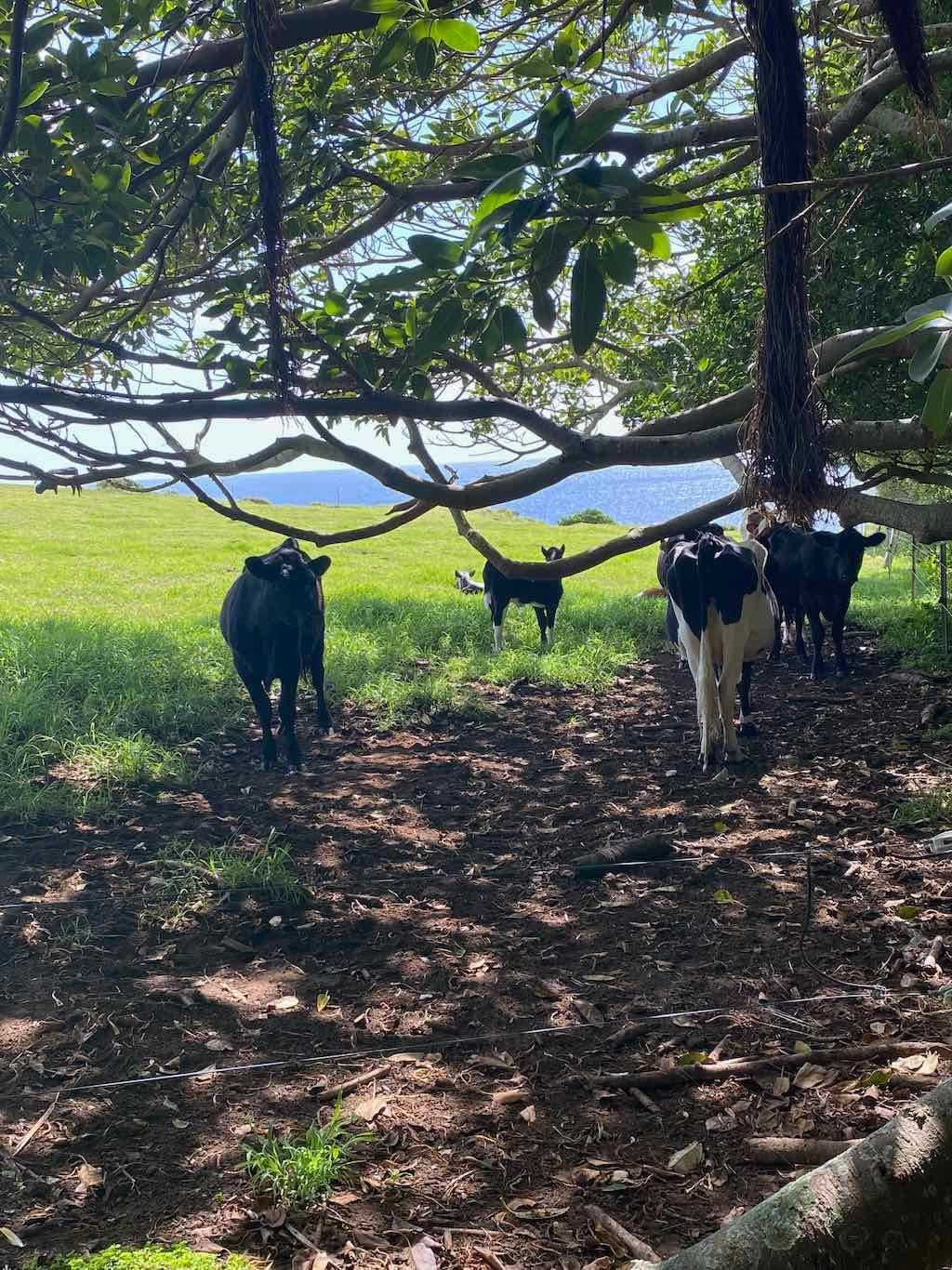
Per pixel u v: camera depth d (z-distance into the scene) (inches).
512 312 91.3
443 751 371.2
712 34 249.0
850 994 185.2
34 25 113.5
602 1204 134.0
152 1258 118.5
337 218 179.3
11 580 807.7
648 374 305.4
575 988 194.1
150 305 155.9
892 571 885.8
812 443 82.8
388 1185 137.6
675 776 329.4
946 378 65.5
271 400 95.2
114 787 314.3
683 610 333.1
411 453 168.6
